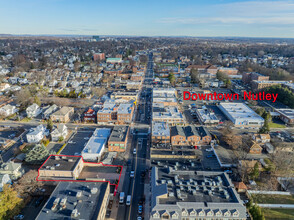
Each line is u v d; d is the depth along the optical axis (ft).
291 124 480.64
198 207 212.84
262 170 318.86
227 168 325.01
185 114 547.08
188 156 337.11
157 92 645.51
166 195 222.07
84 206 212.64
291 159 318.86
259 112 506.07
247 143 384.47
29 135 390.21
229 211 209.87
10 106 529.04
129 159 347.15
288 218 237.86
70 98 650.84
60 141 404.36
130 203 257.34
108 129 425.28
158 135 383.65
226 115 525.75
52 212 204.64
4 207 220.64
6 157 354.54
